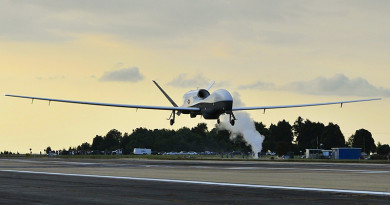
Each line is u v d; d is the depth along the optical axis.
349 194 35.50
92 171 66.56
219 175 57.69
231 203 29.70
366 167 85.88
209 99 112.00
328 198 32.72
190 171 67.12
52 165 90.56
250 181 47.94
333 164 106.50
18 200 30.55
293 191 37.62
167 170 70.00
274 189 39.34
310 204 29.39
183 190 37.94
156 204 28.97
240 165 94.50
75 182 45.75
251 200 31.33
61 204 28.66
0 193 34.81
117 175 57.41
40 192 35.62
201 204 29.09
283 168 79.56
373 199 32.25
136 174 59.34
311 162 127.19
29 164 96.44
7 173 61.72
